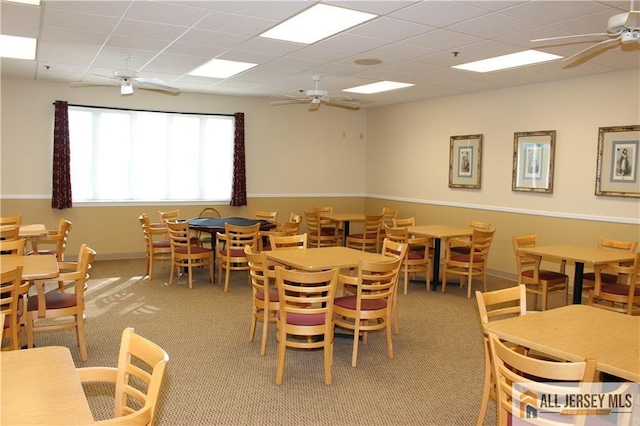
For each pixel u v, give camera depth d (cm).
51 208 774
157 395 161
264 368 386
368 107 996
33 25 454
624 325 260
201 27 455
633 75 580
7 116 739
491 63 587
